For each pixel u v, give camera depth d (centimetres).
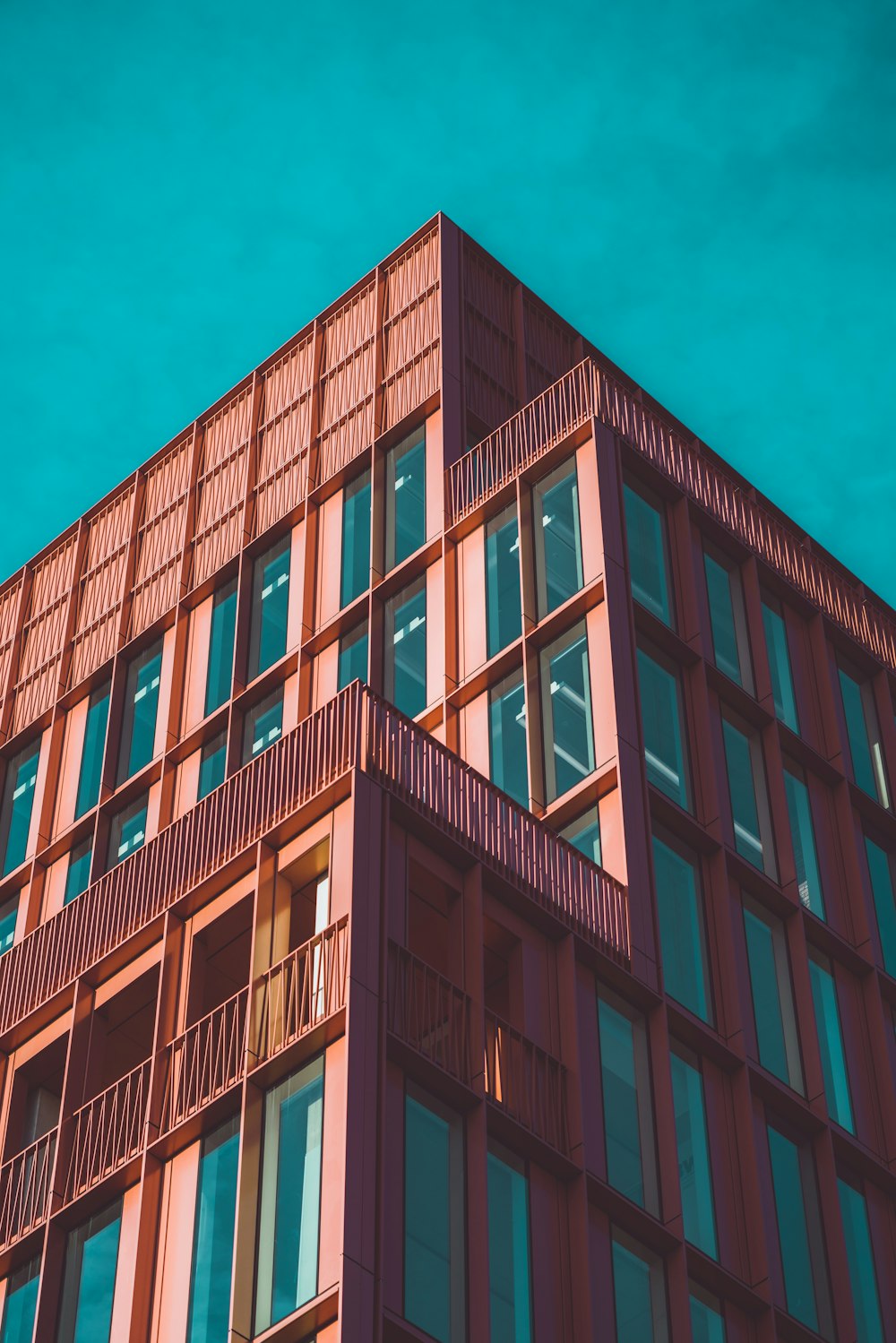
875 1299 3500
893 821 4319
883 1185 3672
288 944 3241
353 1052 2905
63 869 4862
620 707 3812
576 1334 2967
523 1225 3023
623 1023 3416
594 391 4562
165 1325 2972
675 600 4225
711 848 3819
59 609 5528
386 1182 2845
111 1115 3441
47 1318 3153
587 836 3709
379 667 4453
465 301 5116
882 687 4625
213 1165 3083
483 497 4506
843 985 3931
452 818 3447
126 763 4941
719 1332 3206
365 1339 2644
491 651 4197
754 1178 3406
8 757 5294
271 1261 2834
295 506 5028
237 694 4728
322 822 3288
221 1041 3186
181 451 5556
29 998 3716
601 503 4156
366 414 5053
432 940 3334
